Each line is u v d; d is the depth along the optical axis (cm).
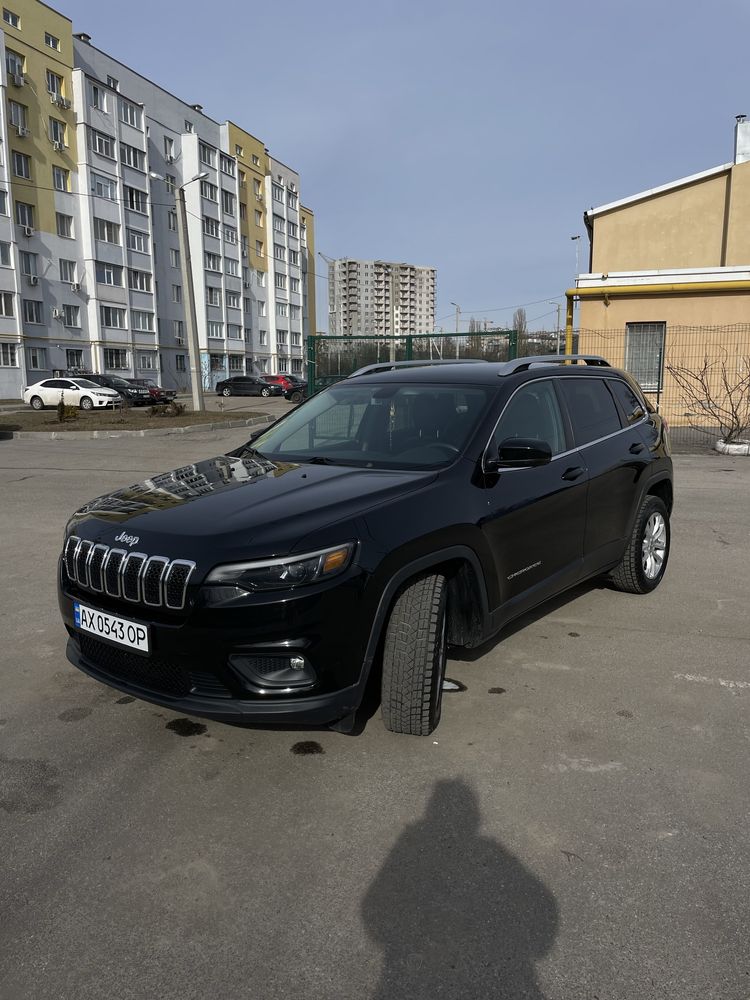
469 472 351
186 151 5872
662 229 1956
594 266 2016
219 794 282
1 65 4034
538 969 198
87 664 317
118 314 5044
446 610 336
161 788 287
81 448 1488
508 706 353
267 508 305
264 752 313
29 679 388
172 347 5806
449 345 1903
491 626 351
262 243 7131
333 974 197
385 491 321
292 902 224
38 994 191
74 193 4681
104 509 332
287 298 7556
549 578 401
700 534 719
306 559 274
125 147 5072
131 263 5162
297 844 252
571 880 233
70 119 4603
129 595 289
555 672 393
